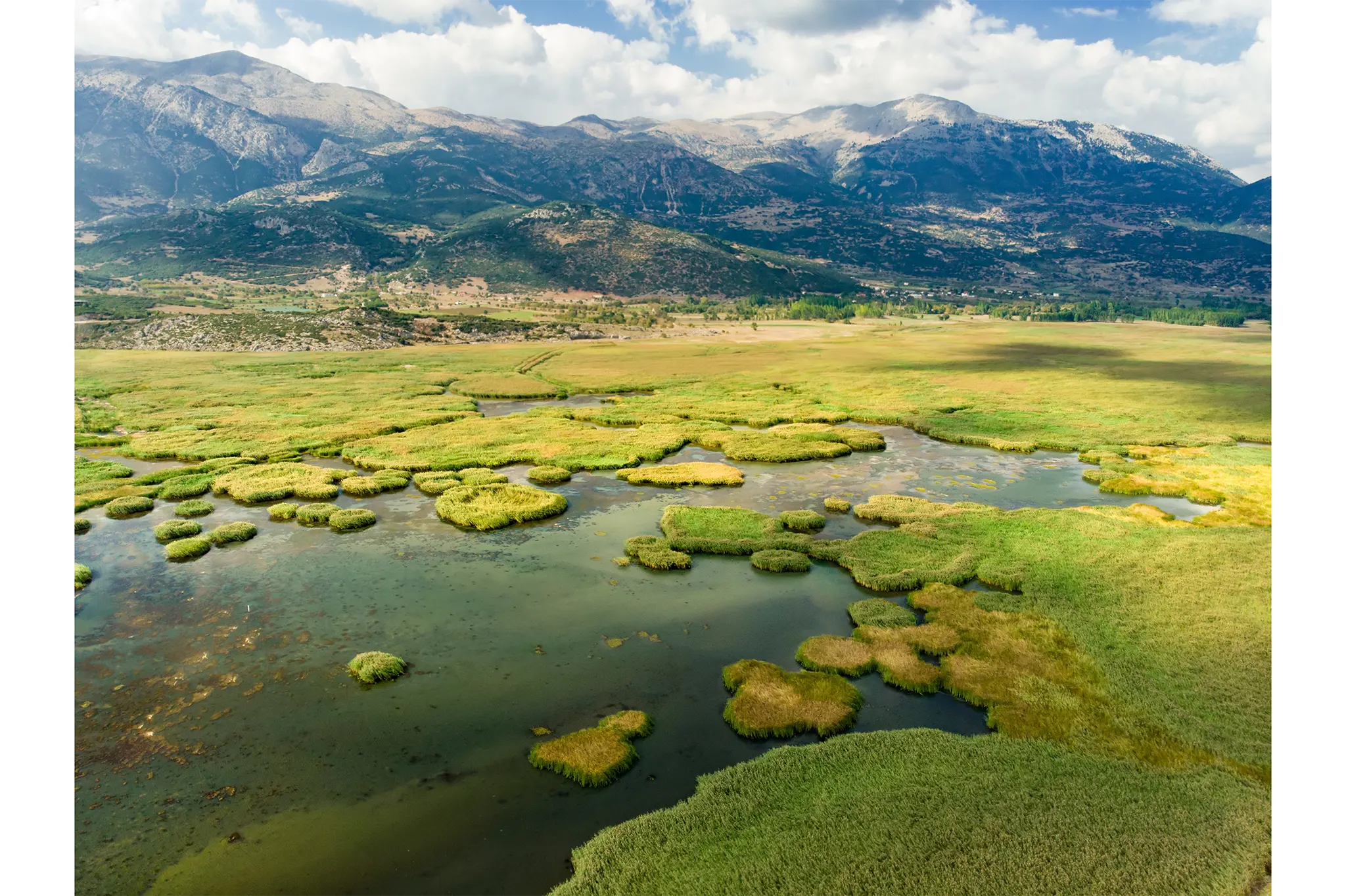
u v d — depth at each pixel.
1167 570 36.19
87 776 22.03
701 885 17.30
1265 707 24.11
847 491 53.09
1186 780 20.66
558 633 31.34
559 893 17.27
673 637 30.94
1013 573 35.75
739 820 19.47
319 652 29.81
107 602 34.47
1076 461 62.28
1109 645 28.56
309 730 24.42
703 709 25.67
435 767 22.50
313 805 20.78
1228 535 41.47
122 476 57.25
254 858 18.75
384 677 27.56
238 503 50.38
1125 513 47.00
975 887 16.94
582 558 39.81
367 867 18.44
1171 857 17.67
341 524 44.50
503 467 60.62
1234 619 30.48
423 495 52.16
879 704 25.72
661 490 53.25
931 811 19.55
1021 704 24.88
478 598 34.78
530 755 22.98
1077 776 20.94
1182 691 25.22
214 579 37.03
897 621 31.33
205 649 30.02
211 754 23.16
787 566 37.75
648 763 22.64
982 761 21.75
